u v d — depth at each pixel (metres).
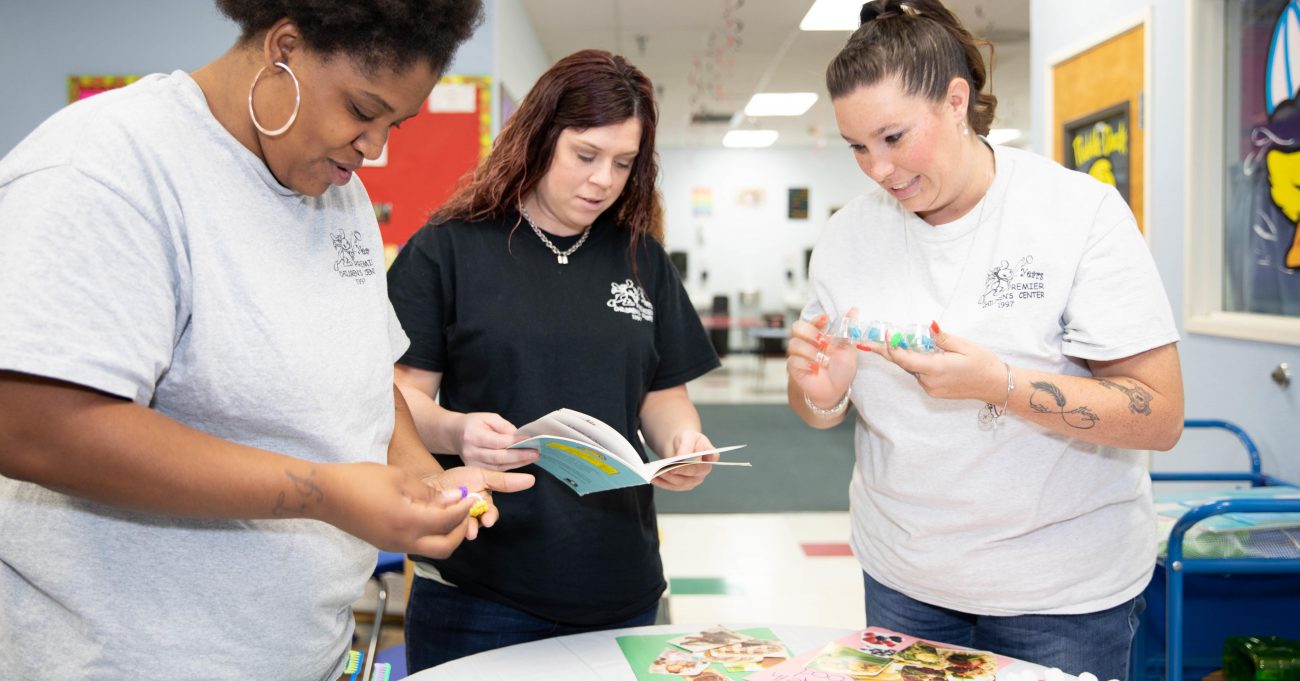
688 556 3.77
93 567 0.85
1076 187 1.22
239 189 0.88
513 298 1.40
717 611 3.14
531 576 1.38
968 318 1.26
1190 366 2.67
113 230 0.75
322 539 0.96
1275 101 2.31
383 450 1.05
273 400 0.88
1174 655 1.68
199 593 0.88
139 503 0.76
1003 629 1.32
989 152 1.29
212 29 4.16
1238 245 2.49
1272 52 2.32
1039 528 1.26
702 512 4.47
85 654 0.85
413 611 1.48
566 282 1.43
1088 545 1.25
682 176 12.29
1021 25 5.89
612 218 1.50
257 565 0.91
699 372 1.59
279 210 0.92
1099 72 3.13
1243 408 2.44
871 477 1.42
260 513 0.79
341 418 0.95
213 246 0.85
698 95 8.37
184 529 0.88
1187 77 2.58
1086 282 1.18
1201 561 1.66
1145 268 1.17
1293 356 2.24
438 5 0.81
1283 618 2.09
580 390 1.40
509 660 1.22
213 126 0.86
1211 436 2.57
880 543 1.42
